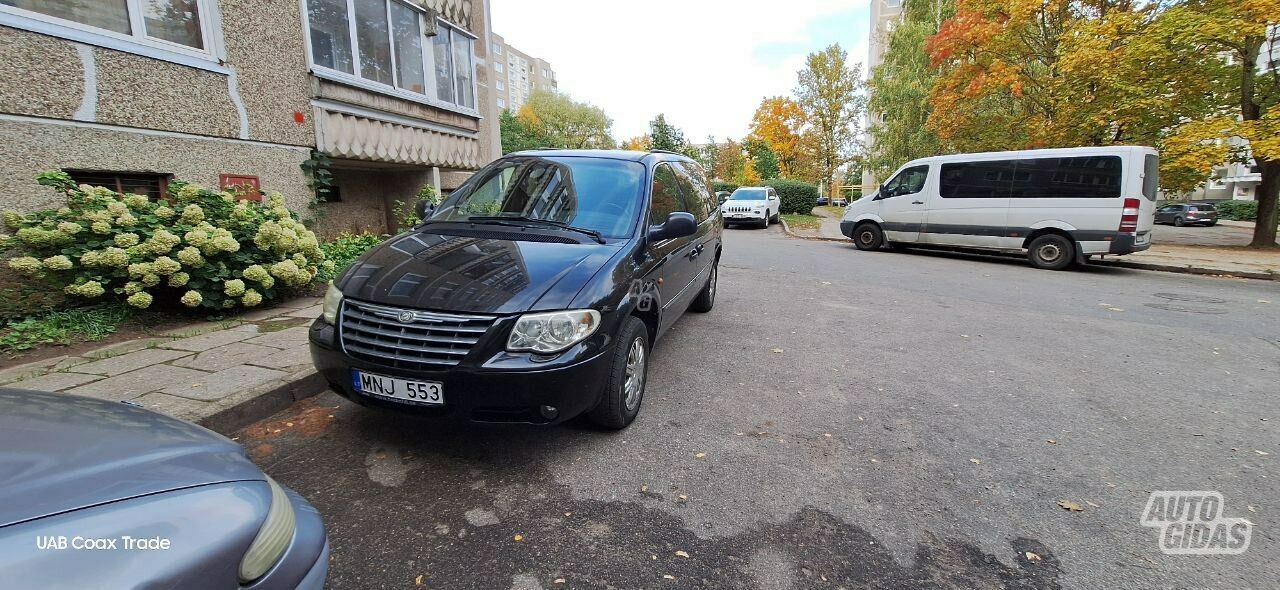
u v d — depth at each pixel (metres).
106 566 1.13
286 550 1.49
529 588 2.08
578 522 2.48
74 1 5.14
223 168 6.52
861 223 13.59
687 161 5.75
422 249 3.33
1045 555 2.35
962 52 16.38
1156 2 13.38
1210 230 25.19
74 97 5.14
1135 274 10.66
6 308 4.54
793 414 3.70
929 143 26.28
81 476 1.31
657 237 3.81
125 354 4.10
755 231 19.45
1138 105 12.85
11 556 1.06
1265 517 2.65
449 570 2.16
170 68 5.90
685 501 2.66
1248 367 4.88
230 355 4.10
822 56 33.97
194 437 1.70
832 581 2.16
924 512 2.63
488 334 2.67
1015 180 11.26
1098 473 3.03
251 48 6.74
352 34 8.22
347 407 3.59
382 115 8.84
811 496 2.74
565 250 3.29
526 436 3.27
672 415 3.63
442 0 10.21
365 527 2.41
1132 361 5.01
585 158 4.42
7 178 4.76
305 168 7.57
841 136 35.97
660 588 2.10
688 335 5.57
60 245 4.39
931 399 4.02
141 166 5.70
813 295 7.75
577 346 2.80
